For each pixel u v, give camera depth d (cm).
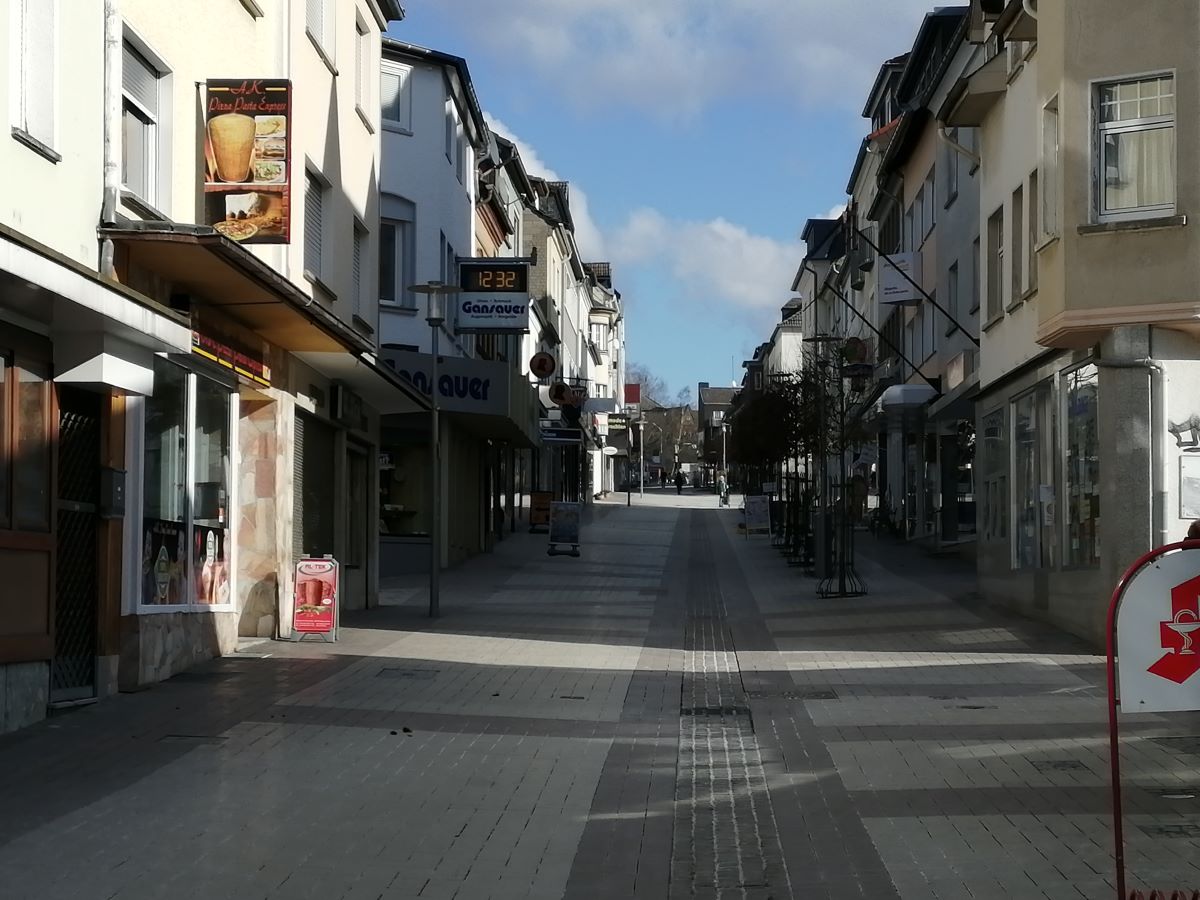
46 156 1055
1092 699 1299
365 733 1091
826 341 3544
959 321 3175
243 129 1405
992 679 1458
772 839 770
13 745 1003
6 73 989
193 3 1416
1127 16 1564
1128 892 639
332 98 1977
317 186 1944
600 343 9481
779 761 1012
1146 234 1551
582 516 6341
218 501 1585
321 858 716
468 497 3819
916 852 736
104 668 1220
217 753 993
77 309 1009
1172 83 1553
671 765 991
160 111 1354
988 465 2284
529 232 5941
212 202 1413
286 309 1480
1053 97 1650
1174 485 1548
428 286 2170
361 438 2245
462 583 2953
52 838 741
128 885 657
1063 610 1823
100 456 1212
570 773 957
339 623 2016
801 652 1761
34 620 1079
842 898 650
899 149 3934
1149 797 866
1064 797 868
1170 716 1193
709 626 2123
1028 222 1986
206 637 1514
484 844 754
